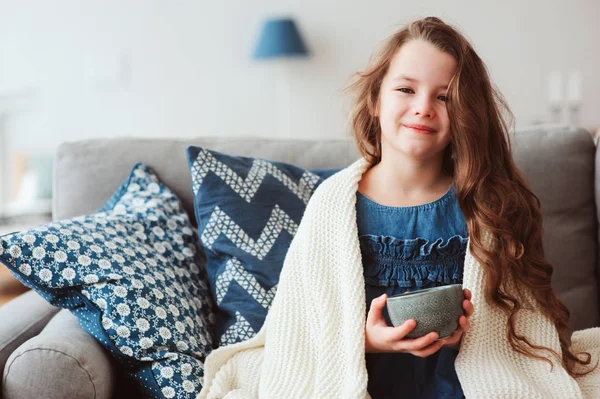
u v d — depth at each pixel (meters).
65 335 1.22
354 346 1.13
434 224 1.23
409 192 1.26
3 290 2.37
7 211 3.02
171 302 1.35
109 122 4.44
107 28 4.38
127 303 1.27
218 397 1.22
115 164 1.71
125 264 1.33
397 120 1.19
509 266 1.21
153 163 1.71
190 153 1.54
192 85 4.40
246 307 1.44
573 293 1.62
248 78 4.39
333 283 1.21
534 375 1.17
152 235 1.50
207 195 1.52
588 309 1.61
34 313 1.45
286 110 4.38
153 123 4.44
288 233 1.52
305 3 4.29
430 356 1.20
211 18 4.35
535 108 4.23
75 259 1.28
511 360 1.19
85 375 1.15
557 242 1.63
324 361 1.17
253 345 1.31
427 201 1.25
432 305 1.01
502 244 1.21
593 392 1.19
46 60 4.41
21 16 4.40
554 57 4.19
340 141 1.78
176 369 1.26
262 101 4.40
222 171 1.54
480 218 1.20
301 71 4.35
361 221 1.25
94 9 4.37
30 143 4.45
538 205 1.33
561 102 4.11
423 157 1.21
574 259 1.63
